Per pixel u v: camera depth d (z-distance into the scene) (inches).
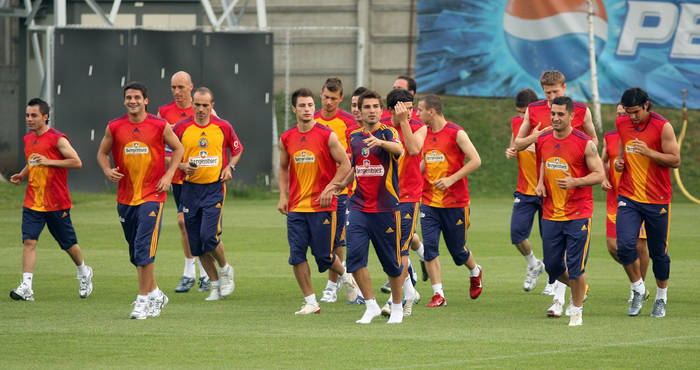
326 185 1218.0
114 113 3287.4
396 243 1127.0
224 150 1380.4
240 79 3331.7
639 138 1222.9
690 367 858.8
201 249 1370.6
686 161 3513.8
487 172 3513.8
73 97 3284.9
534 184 1440.7
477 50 3700.8
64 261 1774.1
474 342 991.6
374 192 1110.4
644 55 3555.6
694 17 3523.6
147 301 1176.2
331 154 1205.1
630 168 1233.4
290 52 4003.4
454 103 3882.9
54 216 1344.7
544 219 1174.3
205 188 1362.0
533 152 1444.4
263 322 1139.9
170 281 1568.7
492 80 3695.9
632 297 1283.2
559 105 1133.7
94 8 3435.0
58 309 1242.0
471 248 2005.4
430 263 1318.9
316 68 4001.0
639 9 3543.3
